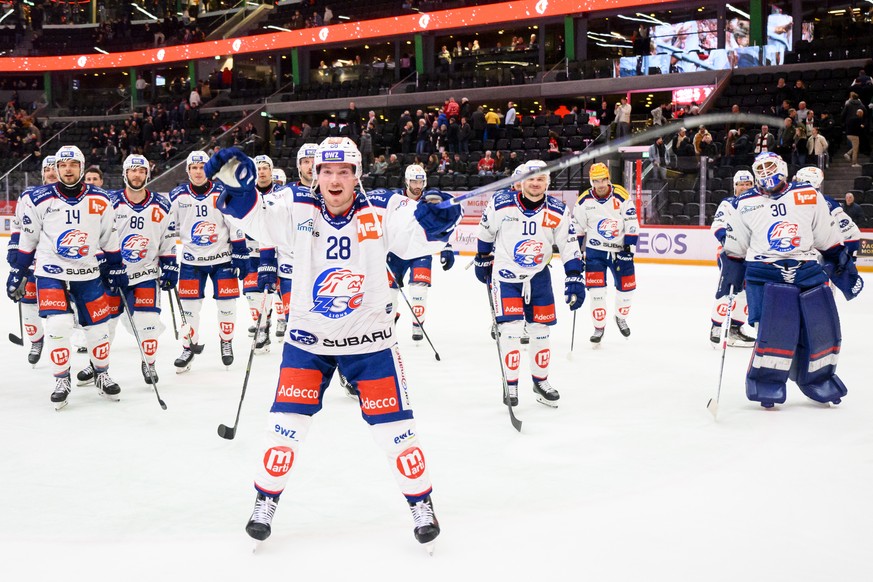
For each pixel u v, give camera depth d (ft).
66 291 18.11
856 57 66.64
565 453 14.85
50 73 115.24
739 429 16.47
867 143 58.80
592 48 82.69
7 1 120.98
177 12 119.03
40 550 10.53
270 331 28.96
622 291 27.14
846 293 19.03
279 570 9.95
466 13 83.97
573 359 24.27
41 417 17.31
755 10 73.51
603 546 10.63
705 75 70.85
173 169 82.53
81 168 18.01
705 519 11.57
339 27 91.50
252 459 14.43
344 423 16.98
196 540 10.89
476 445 15.35
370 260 10.32
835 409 18.17
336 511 11.98
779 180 17.94
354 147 10.26
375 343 10.59
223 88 103.55
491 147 71.05
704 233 54.44
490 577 9.74
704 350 25.76
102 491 12.78
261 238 10.48
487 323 31.63
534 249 17.71
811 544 10.67
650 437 15.90
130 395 19.48
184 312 22.59
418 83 85.30
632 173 57.41
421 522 10.55
